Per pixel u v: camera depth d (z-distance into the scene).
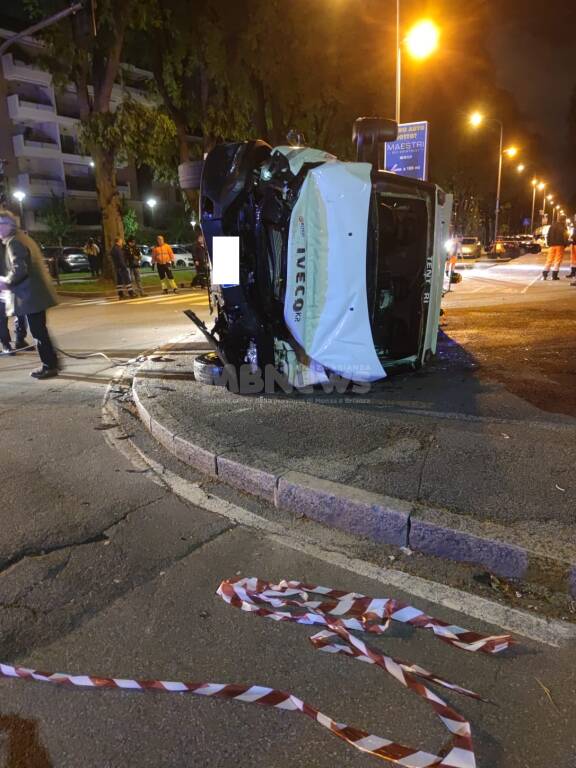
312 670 2.38
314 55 19.73
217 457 4.25
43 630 2.65
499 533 3.07
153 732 2.08
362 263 5.43
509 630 2.60
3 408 6.25
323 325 5.62
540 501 3.39
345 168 5.23
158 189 58.00
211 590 2.94
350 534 3.49
